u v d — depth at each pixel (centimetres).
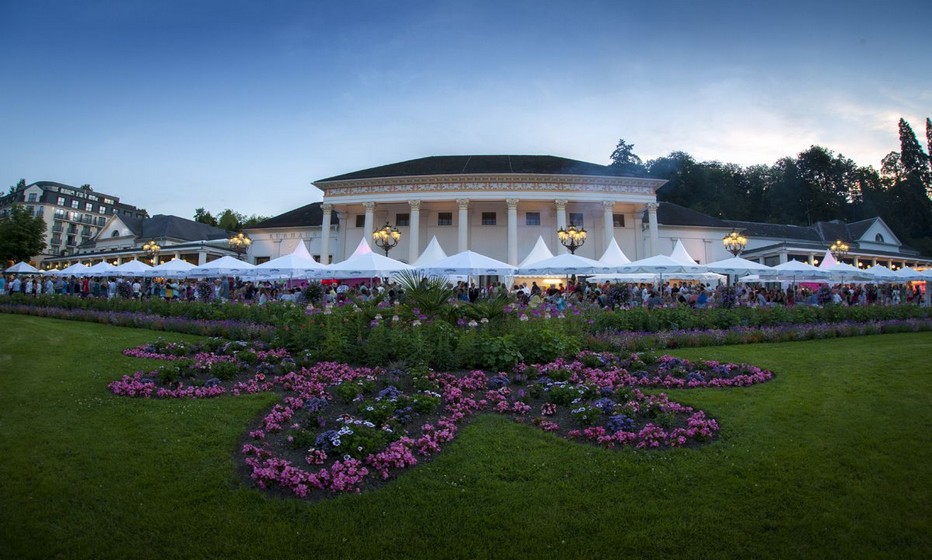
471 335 971
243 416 666
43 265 5622
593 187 4028
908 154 7844
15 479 495
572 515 449
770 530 427
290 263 2319
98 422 637
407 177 4016
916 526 429
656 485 495
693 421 634
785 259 4347
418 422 655
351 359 973
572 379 845
